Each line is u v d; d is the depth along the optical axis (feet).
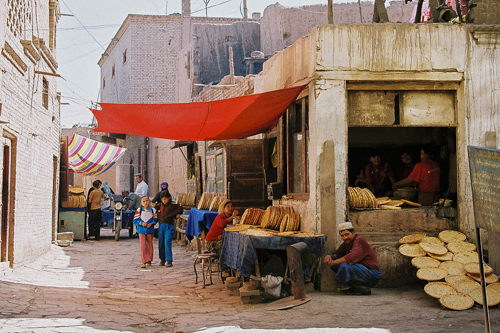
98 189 58.85
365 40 25.96
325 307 21.47
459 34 26.35
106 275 33.04
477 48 26.37
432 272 23.48
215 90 55.31
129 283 30.17
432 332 17.26
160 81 96.78
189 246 47.34
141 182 62.08
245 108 26.48
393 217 27.02
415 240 25.53
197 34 82.17
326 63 25.79
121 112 26.35
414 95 26.86
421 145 37.76
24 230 33.73
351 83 26.35
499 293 21.43
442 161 31.96
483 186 13.74
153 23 96.84
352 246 24.29
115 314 21.45
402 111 26.71
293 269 23.12
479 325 18.30
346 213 25.76
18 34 31.04
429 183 29.76
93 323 19.49
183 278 31.96
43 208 40.32
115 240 56.85
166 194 37.76
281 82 31.14
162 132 30.40
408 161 35.24
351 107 26.58
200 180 58.80
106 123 28.19
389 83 26.40
